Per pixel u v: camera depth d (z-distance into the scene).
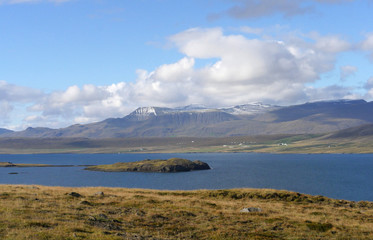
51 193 52.34
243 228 35.94
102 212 39.47
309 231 36.19
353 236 34.81
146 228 33.88
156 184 180.62
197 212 43.28
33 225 28.62
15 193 48.50
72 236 26.17
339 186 163.12
